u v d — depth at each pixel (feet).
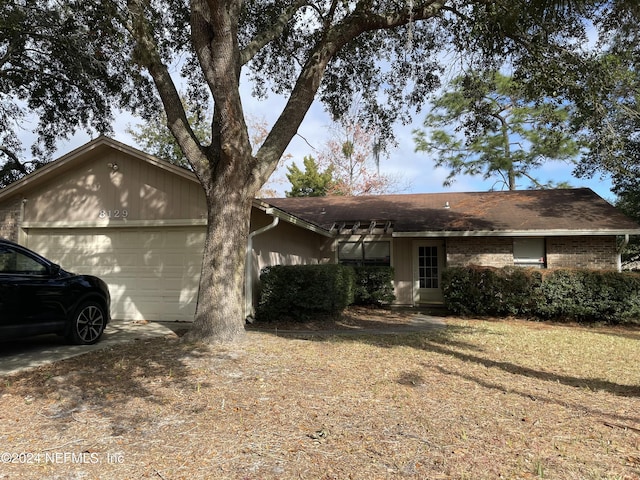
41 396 16.39
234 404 15.25
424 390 17.06
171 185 35.40
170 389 16.80
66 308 24.34
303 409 14.80
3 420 14.26
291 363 20.59
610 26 29.04
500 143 80.69
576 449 12.06
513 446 12.18
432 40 37.37
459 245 49.34
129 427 13.52
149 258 36.09
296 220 38.04
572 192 56.90
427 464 11.15
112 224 36.17
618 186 61.16
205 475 10.68
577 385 18.53
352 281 46.32
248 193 24.94
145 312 35.78
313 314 36.96
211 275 24.17
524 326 36.94
